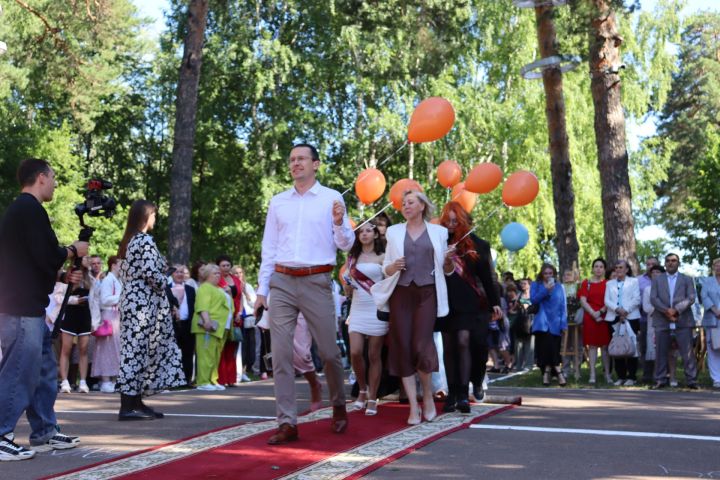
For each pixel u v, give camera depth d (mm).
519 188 9500
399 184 10234
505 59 35125
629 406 10156
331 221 7418
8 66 32781
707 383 14477
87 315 13781
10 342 6688
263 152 36844
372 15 34094
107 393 13492
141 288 9062
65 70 32969
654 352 14477
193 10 23594
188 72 23547
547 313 14141
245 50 35000
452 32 33062
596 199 32750
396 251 8508
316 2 36969
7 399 6625
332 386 7582
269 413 9727
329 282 7426
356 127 37594
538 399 11055
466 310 8945
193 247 40812
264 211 35812
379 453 6598
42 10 30891
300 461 6305
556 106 19953
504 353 18594
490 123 34156
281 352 7223
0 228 6785
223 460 6348
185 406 10641
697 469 6055
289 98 36625
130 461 6316
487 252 9180
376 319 9109
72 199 37906
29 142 37062
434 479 5750
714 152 36938
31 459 6629
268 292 7512
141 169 47375
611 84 19016
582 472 5949
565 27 18312
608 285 14383
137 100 46438
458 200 10797
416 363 8383
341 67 36562
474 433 7711
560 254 20188
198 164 43219
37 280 6785
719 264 14062
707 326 14055
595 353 14516
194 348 14914
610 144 19016
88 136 46469
